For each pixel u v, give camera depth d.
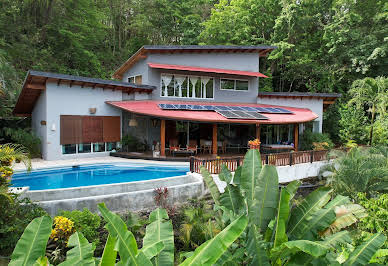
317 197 5.80
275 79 44.72
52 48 36.00
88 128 22.66
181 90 27.23
